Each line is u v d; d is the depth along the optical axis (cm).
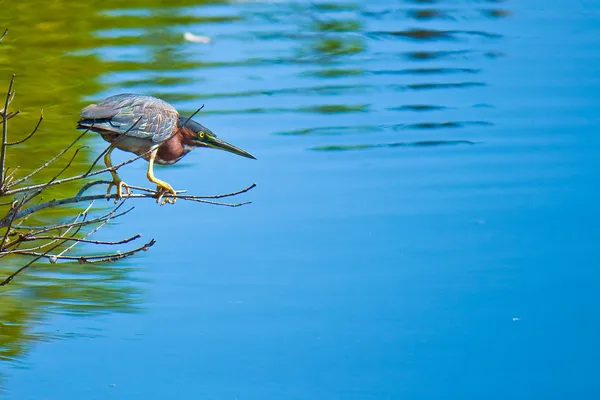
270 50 1825
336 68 1750
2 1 2030
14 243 723
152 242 749
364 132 1495
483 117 1547
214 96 1606
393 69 1745
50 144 1447
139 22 1944
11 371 913
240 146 1440
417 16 2036
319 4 2111
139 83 1639
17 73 1667
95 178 1345
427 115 1555
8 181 793
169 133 802
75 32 1877
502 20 2003
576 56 1791
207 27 1931
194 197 757
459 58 1800
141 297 1062
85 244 1180
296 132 1490
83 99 1580
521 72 1728
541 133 1488
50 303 1045
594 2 2095
